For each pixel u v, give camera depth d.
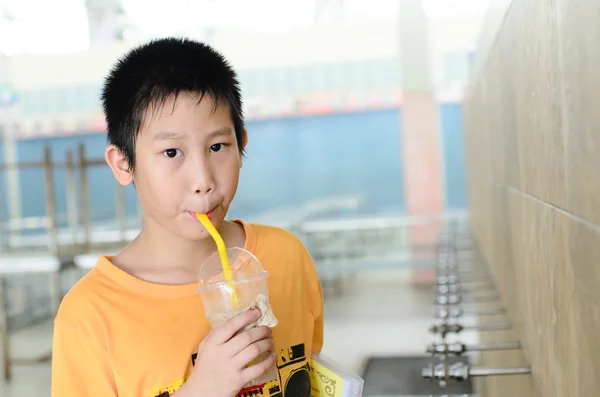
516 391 1.52
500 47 1.44
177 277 0.96
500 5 1.40
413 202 7.20
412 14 7.20
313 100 7.63
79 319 0.92
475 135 2.82
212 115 0.86
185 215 0.87
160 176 0.86
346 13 7.47
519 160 1.23
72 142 7.91
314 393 1.02
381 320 5.25
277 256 1.06
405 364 4.05
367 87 7.48
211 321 0.84
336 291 6.54
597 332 0.64
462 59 7.18
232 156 0.89
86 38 7.76
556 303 0.88
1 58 7.82
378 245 6.79
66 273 6.12
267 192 7.86
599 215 0.61
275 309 1.01
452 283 1.86
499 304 1.88
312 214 7.20
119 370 0.90
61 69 7.82
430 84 7.17
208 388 0.78
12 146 7.88
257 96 7.73
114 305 0.93
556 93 0.80
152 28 7.64
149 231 0.97
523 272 1.25
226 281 0.81
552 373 0.94
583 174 0.67
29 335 5.38
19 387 4.06
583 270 0.69
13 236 6.49
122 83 0.90
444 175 7.36
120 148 0.92
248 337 0.79
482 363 2.77
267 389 0.92
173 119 0.85
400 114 7.38
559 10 0.76
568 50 0.71
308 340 1.05
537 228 1.03
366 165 7.62
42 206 7.89
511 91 1.28
